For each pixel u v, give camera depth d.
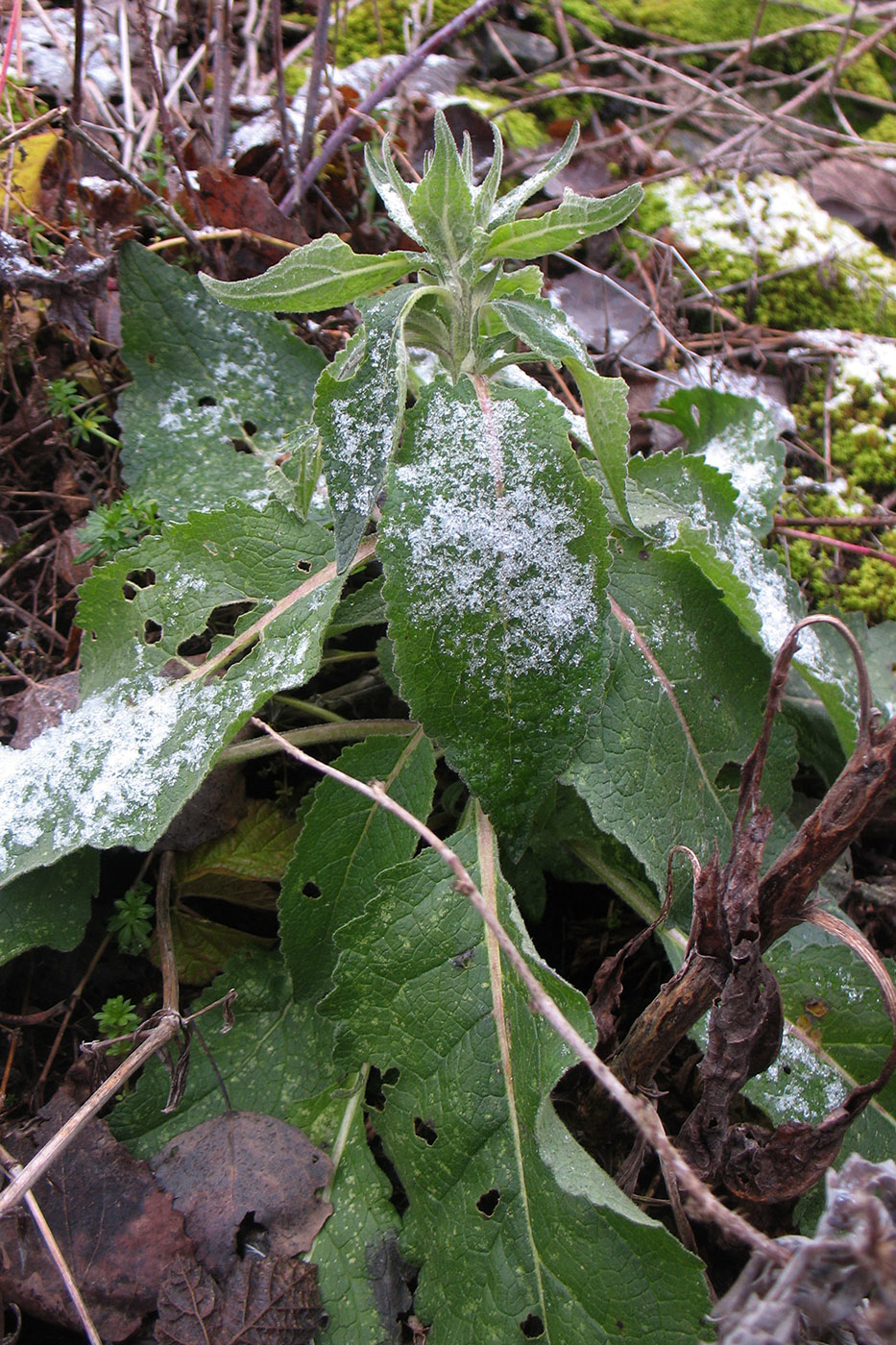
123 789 0.38
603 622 0.37
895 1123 0.39
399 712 0.47
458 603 0.35
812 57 0.87
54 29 0.62
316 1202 0.37
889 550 0.58
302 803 0.42
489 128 0.69
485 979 0.37
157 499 0.47
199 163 0.60
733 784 0.44
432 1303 0.35
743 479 0.52
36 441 0.50
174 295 0.49
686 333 0.64
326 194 0.62
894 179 0.79
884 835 0.50
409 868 0.38
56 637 0.47
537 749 0.36
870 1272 0.26
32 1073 0.41
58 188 0.54
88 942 0.43
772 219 0.71
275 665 0.39
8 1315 0.36
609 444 0.39
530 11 0.83
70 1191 0.36
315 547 0.42
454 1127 0.36
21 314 0.50
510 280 0.42
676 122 0.80
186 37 0.70
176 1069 0.37
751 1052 0.33
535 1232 0.34
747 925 0.31
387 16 0.78
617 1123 0.39
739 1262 0.38
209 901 0.45
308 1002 0.40
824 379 0.65
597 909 0.47
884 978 0.31
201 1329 0.34
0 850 0.38
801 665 0.44
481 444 0.36
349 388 0.37
